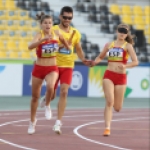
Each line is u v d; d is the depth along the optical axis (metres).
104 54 25.00
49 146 20.12
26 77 50.00
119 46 24.11
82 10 64.88
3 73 49.25
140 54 63.38
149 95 53.75
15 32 60.00
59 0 64.19
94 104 44.78
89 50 61.84
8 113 35.12
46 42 22.44
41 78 23.08
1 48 57.75
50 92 23.05
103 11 65.69
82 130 26.48
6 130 25.28
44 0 63.53
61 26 24.45
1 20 60.62
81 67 51.56
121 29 23.94
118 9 66.56
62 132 25.30
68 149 19.50
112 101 24.12
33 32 60.59
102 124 29.77
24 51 58.25
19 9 62.09
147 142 22.48
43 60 22.78
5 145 20.02
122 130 27.08
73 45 24.72
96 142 21.86
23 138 22.39
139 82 53.38
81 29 63.50
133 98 52.72
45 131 25.38
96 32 63.66
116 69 24.11
